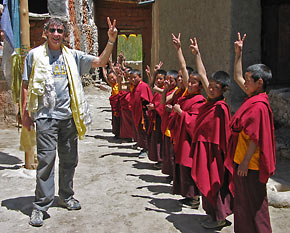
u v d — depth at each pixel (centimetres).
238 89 795
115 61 2427
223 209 360
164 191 480
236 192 322
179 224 379
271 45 983
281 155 592
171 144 495
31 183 507
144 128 648
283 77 1000
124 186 500
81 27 1853
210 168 359
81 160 641
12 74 551
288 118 669
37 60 374
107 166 603
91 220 388
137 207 424
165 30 1145
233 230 366
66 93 386
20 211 411
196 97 405
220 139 357
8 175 536
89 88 1928
